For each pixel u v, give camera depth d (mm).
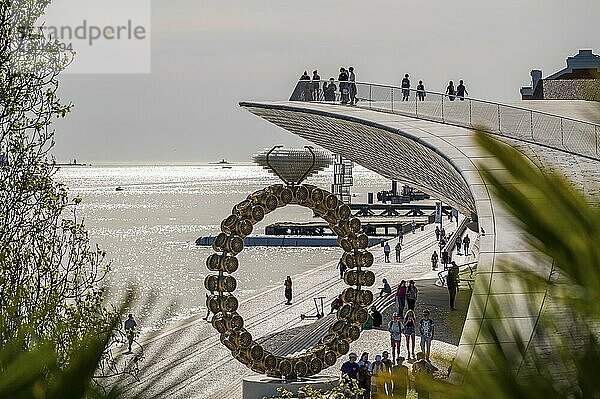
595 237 1854
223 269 26109
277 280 87812
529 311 1890
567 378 1854
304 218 198875
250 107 53281
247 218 26062
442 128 41156
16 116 12703
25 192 12375
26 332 1958
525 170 1955
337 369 33812
